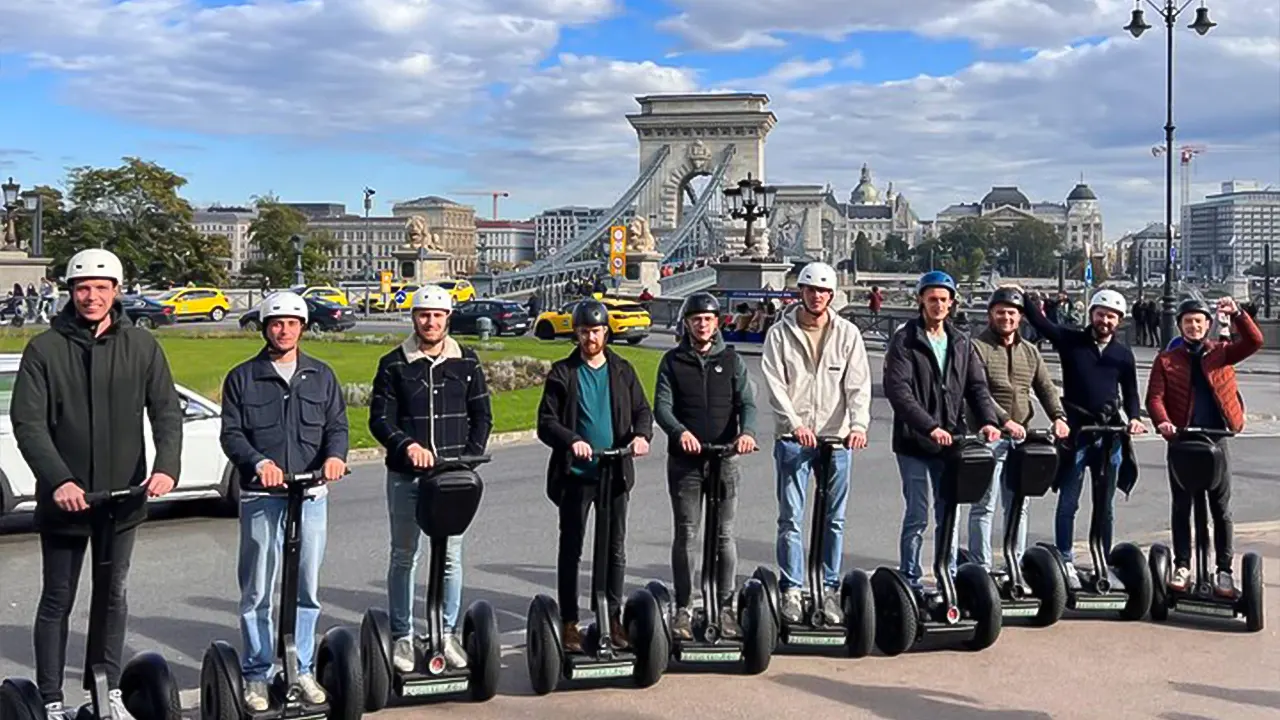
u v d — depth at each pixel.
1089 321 7.97
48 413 5.35
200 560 9.98
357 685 5.71
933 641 7.15
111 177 81.06
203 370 24.75
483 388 6.39
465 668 6.18
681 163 129.00
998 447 7.74
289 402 5.85
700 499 6.79
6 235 54.19
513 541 10.66
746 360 34.12
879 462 15.49
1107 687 6.45
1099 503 7.76
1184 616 7.83
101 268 5.34
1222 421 7.72
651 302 53.81
